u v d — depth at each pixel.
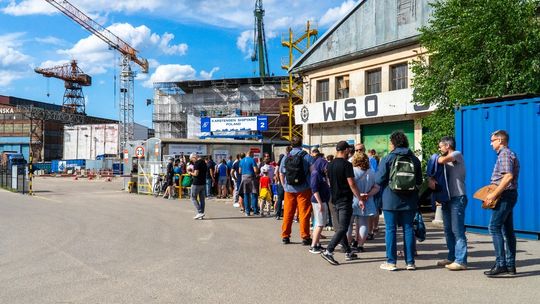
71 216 13.85
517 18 11.42
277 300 5.49
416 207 6.93
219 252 8.34
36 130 90.06
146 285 6.16
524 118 9.52
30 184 24.19
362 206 7.46
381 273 6.77
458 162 6.88
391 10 19.94
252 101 73.38
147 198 21.44
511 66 11.45
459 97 11.95
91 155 77.94
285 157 9.36
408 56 19.17
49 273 6.82
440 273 6.75
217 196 21.28
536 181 9.30
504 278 6.42
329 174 7.55
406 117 19.17
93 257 7.91
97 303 5.40
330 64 22.55
